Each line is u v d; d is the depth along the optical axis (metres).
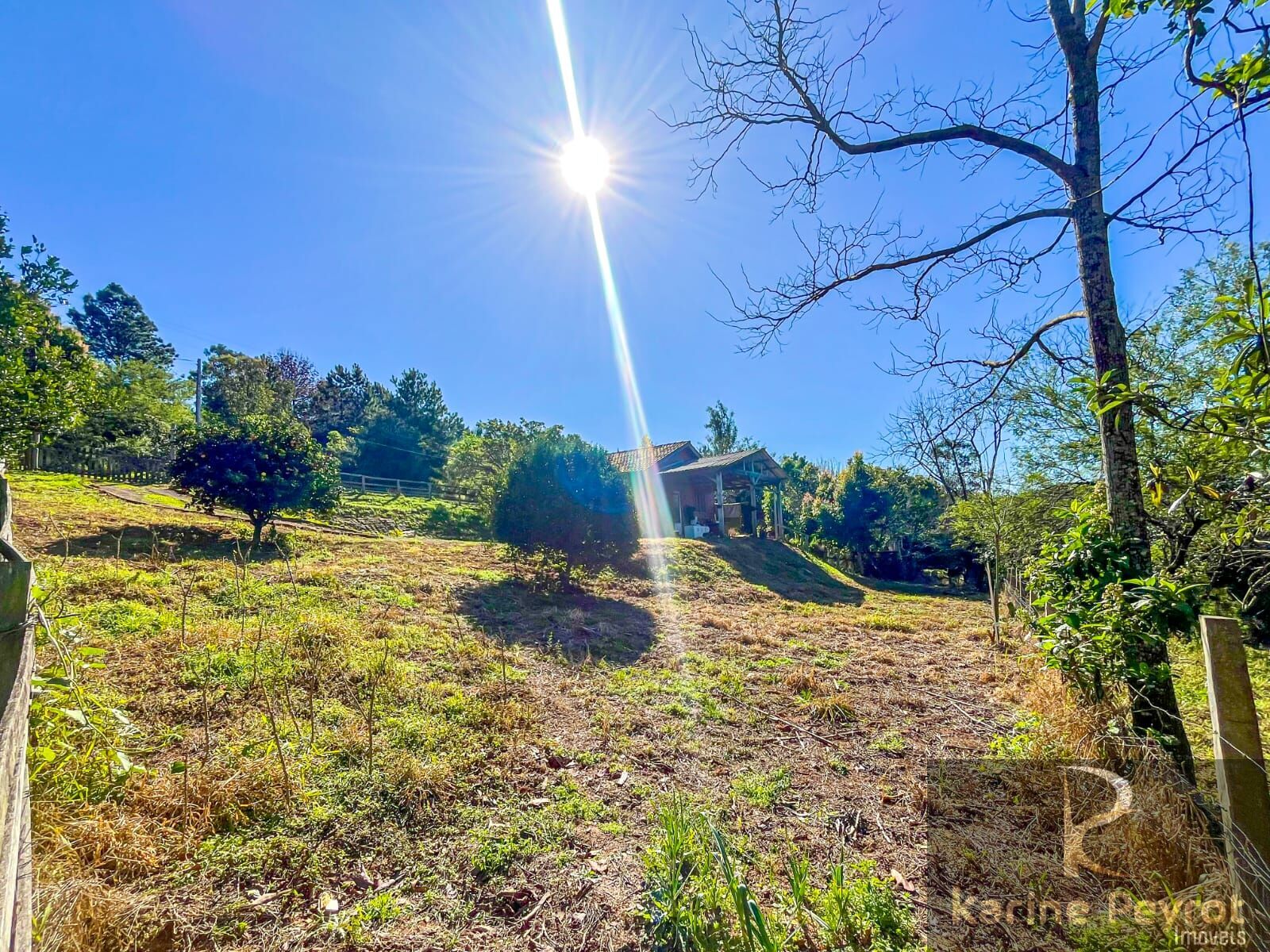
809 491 25.73
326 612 5.82
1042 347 3.95
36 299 5.60
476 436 29.62
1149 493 3.03
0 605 1.85
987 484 8.16
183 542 8.78
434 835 2.56
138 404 20.84
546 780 3.16
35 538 7.46
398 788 2.85
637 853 2.55
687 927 2.02
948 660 6.56
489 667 5.00
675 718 4.30
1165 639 2.80
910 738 4.08
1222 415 1.93
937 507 17.95
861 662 6.32
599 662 5.64
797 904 2.06
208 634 4.51
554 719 4.08
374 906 2.09
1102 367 3.08
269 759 2.89
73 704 2.57
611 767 3.41
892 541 19.34
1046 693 3.45
